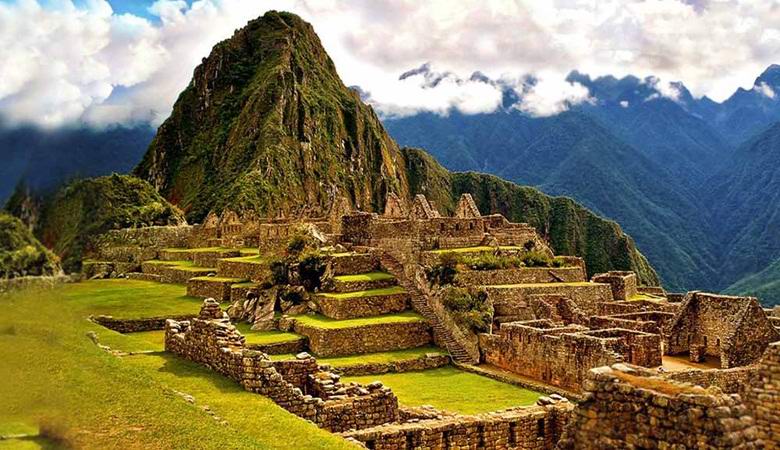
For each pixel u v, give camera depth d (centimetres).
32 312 1477
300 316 5781
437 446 1973
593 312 6109
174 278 8388
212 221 16450
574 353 3994
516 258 6694
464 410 3344
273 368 2091
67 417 1543
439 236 7381
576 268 6781
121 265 9212
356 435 1889
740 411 1209
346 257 6444
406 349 5359
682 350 4838
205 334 2362
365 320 5528
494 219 8975
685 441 1212
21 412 1487
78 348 1998
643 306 5812
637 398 1288
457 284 5838
